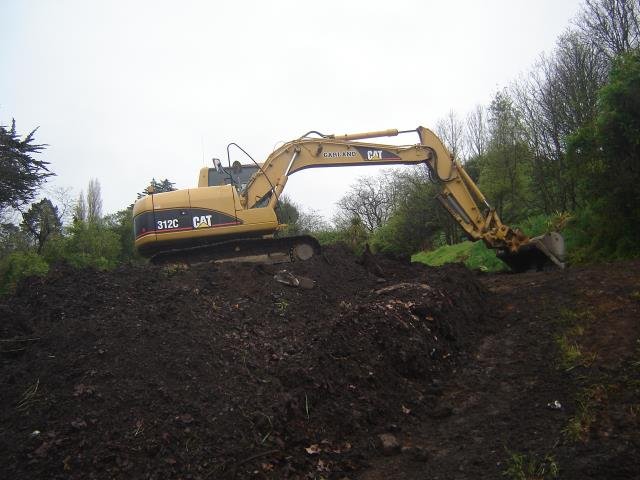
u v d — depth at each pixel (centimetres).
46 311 610
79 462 380
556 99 1689
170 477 384
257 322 655
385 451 470
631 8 1577
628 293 761
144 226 1041
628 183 1143
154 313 592
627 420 456
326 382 525
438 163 1262
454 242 2878
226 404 461
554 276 1012
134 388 455
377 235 3300
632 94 1134
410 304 727
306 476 422
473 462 438
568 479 390
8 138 2505
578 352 614
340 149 1188
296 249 1073
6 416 422
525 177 1959
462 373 647
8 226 2436
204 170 1195
